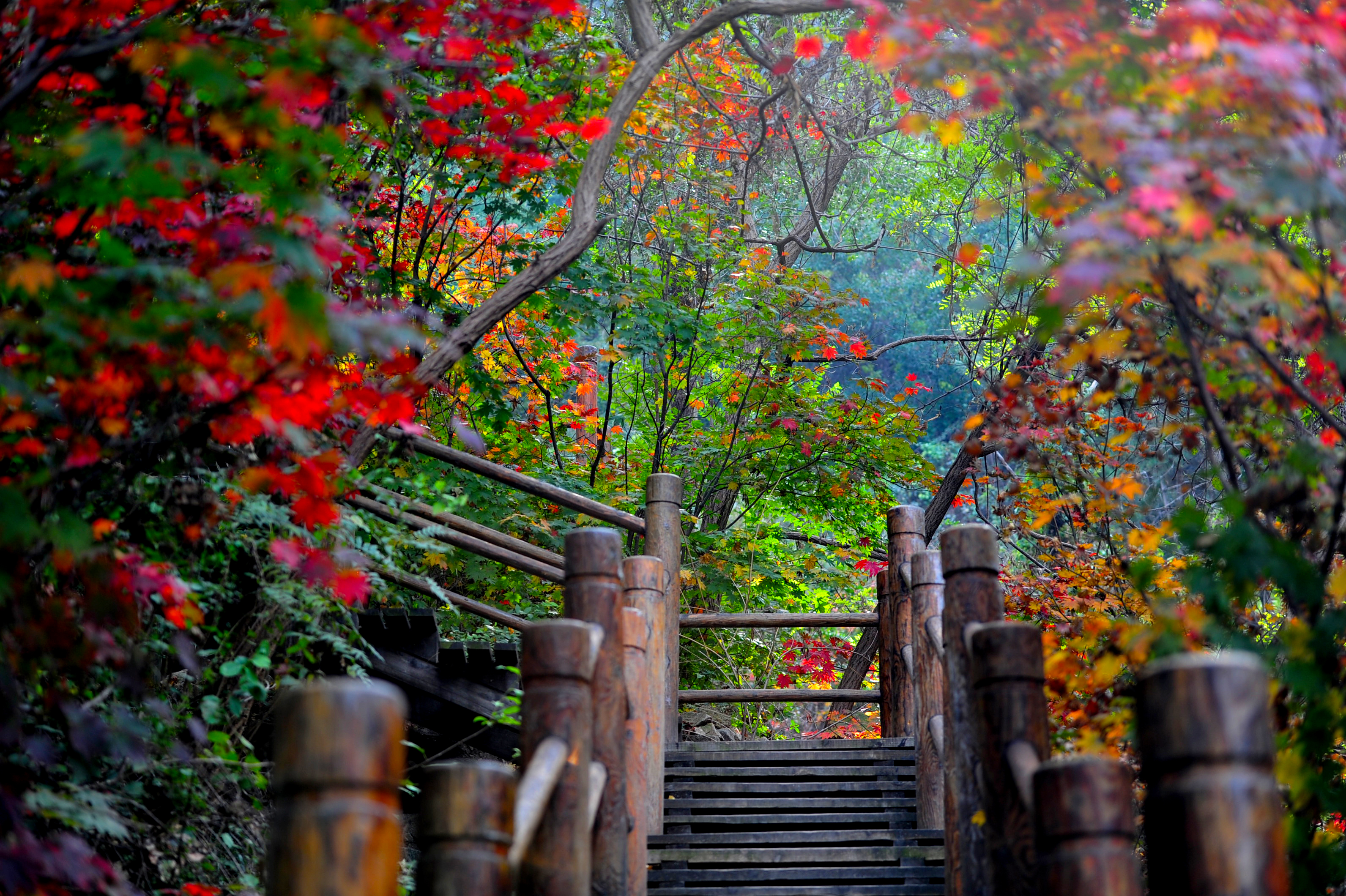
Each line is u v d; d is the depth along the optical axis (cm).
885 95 1105
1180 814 166
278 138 324
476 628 761
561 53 650
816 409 923
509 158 505
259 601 446
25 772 282
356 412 418
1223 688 169
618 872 304
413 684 579
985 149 853
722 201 1033
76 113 326
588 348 927
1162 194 267
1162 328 388
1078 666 371
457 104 454
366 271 517
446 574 794
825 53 1137
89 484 314
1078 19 321
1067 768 194
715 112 945
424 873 199
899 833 503
